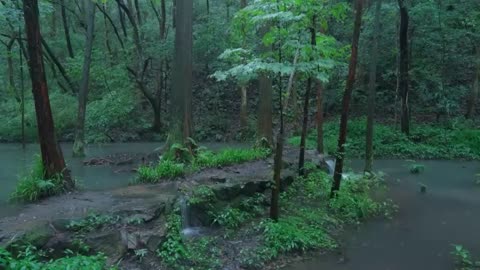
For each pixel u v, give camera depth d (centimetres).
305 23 815
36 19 825
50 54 2214
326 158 1544
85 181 1179
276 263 717
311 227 866
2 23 1614
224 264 693
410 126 2166
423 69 2234
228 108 2689
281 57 830
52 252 617
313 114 2491
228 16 2531
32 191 817
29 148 2094
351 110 2484
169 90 2731
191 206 838
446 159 1845
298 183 1102
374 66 1270
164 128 2528
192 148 1226
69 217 683
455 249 787
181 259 675
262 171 1110
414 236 859
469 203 1117
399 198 1166
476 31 2067
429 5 2009
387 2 2214
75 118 2430
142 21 2947
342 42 2239
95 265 554
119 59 2566
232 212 861
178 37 1209
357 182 1199
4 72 2781
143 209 737
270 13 798
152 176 1010
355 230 896
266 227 805
